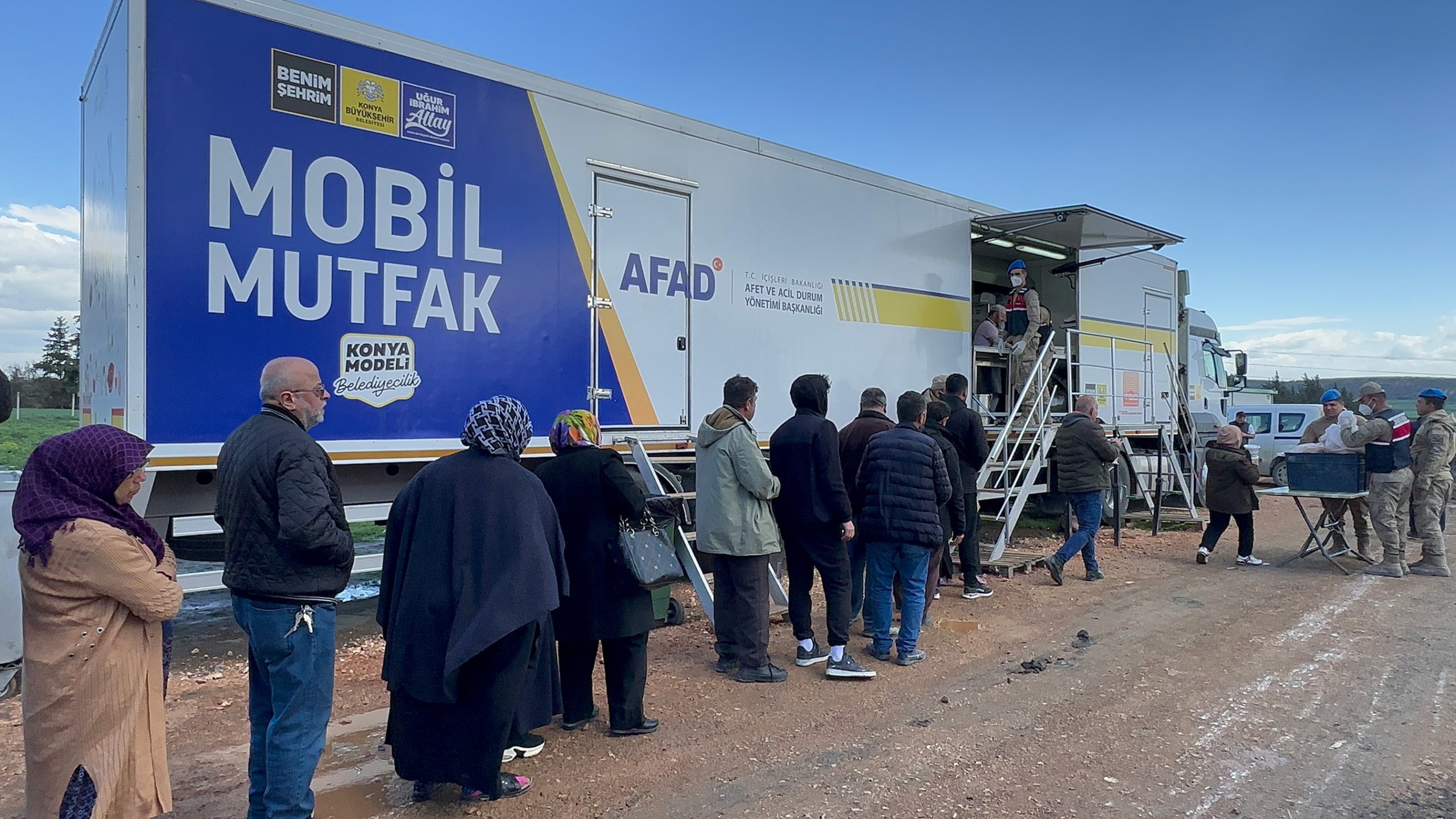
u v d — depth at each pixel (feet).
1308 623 19.75
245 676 15.99
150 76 13.61
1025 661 16.83
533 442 18.02
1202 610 21.06
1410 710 14.23
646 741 12.85
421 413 16.43
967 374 29.19
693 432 20.93
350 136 15.61
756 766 12.02
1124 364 37.35
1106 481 24.00
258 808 9.66
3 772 11.68
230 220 14.29
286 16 14.92
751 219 22.31
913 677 15.93
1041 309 32.35
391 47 16.15
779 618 19.95
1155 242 32.53
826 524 15.52
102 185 15.60
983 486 26.91
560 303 18.49
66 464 8.32
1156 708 14.34
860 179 25.29
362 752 12.33
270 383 9.32
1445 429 25.34
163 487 14.42
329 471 9.30
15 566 14.98
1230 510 26.30
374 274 15.85
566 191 18.65
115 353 14.20
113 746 8.26
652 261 20.18
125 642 8.38
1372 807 10.86
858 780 11.57
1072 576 25.18
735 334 21.90
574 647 13.14
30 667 8.13
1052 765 12.07
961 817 10.55
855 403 25.07
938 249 28.02
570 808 10.73
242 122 14.43
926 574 17.39
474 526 9.99
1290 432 54.13
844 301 24.77
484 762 9.86
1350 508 28.96
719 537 15.10
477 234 17.24
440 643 9.89
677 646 17.94
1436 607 21.30
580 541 12.39
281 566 8.94
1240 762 12.21
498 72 17.63
